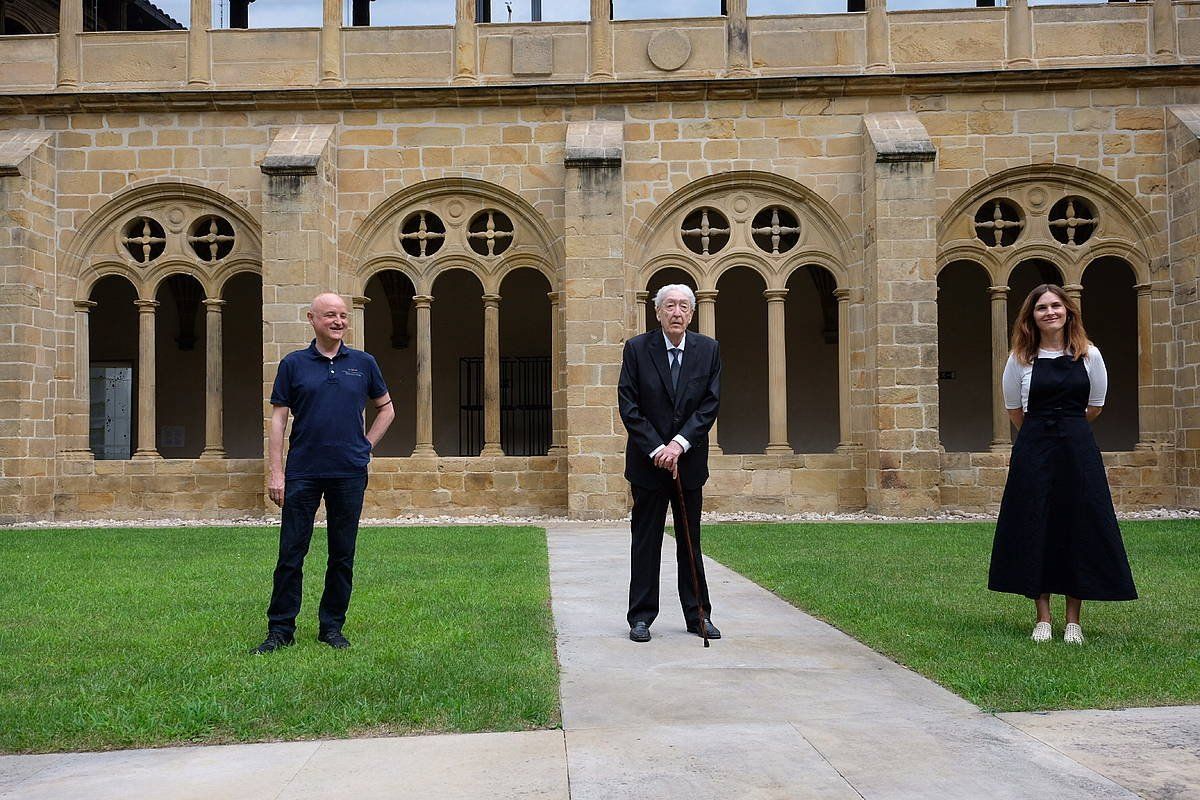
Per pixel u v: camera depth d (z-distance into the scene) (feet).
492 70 57.47
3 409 54.03
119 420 79.30
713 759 11.73
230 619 21.85
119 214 57.88
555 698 14.67
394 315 78.38
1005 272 56.24
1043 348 19.66
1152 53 55.72
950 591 25.31
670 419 19.67
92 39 57.98
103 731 13.14
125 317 79.51
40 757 12.29
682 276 70.18
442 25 57.52
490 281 57.36
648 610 19.70
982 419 76.59
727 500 56.13
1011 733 12.73
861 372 55.67
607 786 10.82
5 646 19.07
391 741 12.61
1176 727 12.92
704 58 56.85
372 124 57.31
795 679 15.94
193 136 57.47
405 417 78.69
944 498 55.36
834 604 23.15
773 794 10.52
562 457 56.34
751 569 30.12
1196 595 24.56
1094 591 18.40
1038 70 54.90
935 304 52.49
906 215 52.65
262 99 56.85
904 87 55.57
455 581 27.63
